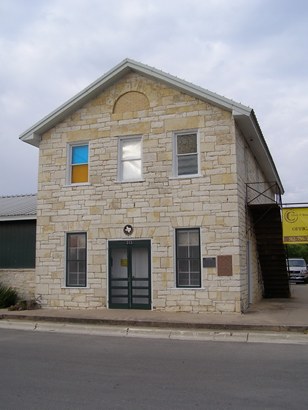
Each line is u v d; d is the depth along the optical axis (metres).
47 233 16.09
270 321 11.97
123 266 15.16
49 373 7.34
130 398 5.94
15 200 22.48
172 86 15.12
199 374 7.25
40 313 14.20
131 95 15.70
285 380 6.85
